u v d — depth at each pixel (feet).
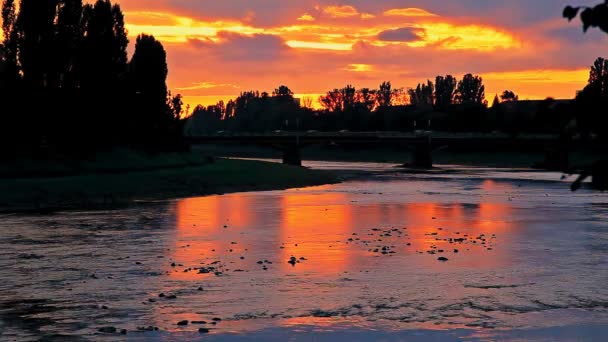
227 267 134.41
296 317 97.71
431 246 161.38
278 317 97.45
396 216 229.04
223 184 366.22
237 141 641.81
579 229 194.70
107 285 118.32
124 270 131.75
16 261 141.59
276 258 144.46
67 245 163.22
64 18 343.87
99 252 152.76
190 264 137.80
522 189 369.30
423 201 290.97
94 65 360.89
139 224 205.36
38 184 287.89
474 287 116.98
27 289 115.55
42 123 339.98
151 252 152.76
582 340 87.20
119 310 101.55
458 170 611.06
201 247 160.04
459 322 95.40
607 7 18.67
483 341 86.69
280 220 215.72
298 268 133.28
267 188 369.09
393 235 180.65
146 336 87.97
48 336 88.38
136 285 118.52
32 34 328.29
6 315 99.14
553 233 185.68
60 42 337.72
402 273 128.26
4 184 279.90
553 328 92.68
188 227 197.77
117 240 171.63
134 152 430.61
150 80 447.01
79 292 113.29
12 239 173.17
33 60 329.31
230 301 106.83
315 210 249.34
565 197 315.37
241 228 195.42
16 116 324.60
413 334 89.61
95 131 371.35
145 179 341.21
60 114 347.77
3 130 322.55
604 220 218.18
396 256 146.61
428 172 567.18
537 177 494.59
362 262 139.44
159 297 109.60
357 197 312.29
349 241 169.37
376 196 318.45
